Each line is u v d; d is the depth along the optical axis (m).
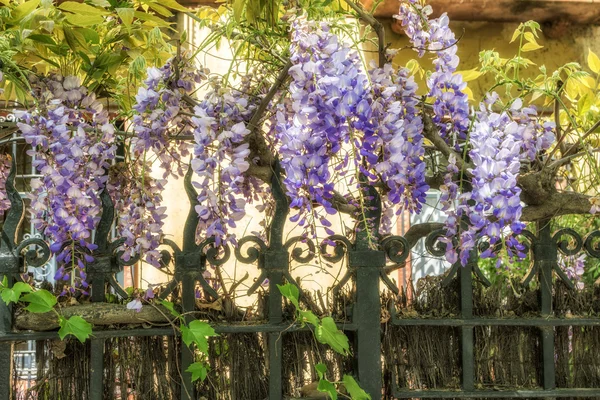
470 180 2.19
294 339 2.23
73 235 2.08
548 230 2.25
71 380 2.17
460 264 2.17
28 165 4.41
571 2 4.36
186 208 4.18
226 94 1.93
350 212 2.29
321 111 1.83
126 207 2.26
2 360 2.10
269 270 2.13
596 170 2.23
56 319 2.10
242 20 2.29
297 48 1.89
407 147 2.00
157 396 2.20
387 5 4.18
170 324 2.16
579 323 2.22
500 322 2.20
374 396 2.15
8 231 2.10
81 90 2.20
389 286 2.17
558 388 2.24
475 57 4.52
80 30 2.21
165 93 2.07
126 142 2.53
